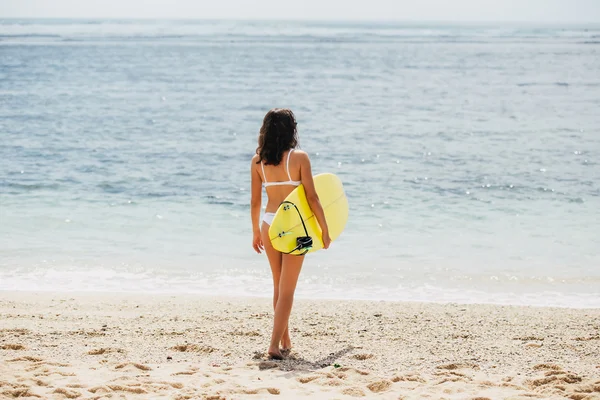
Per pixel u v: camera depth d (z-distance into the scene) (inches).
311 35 4653.1
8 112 995.3
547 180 556.4
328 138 785.6
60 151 680.4
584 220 434.0
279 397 158.4
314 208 192.2
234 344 211.6
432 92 1357.0
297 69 1923.0
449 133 831.1
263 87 1438.2
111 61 2126.0
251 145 738.8
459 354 202.2
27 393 156.8
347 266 344.2
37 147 701.3
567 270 335.9
